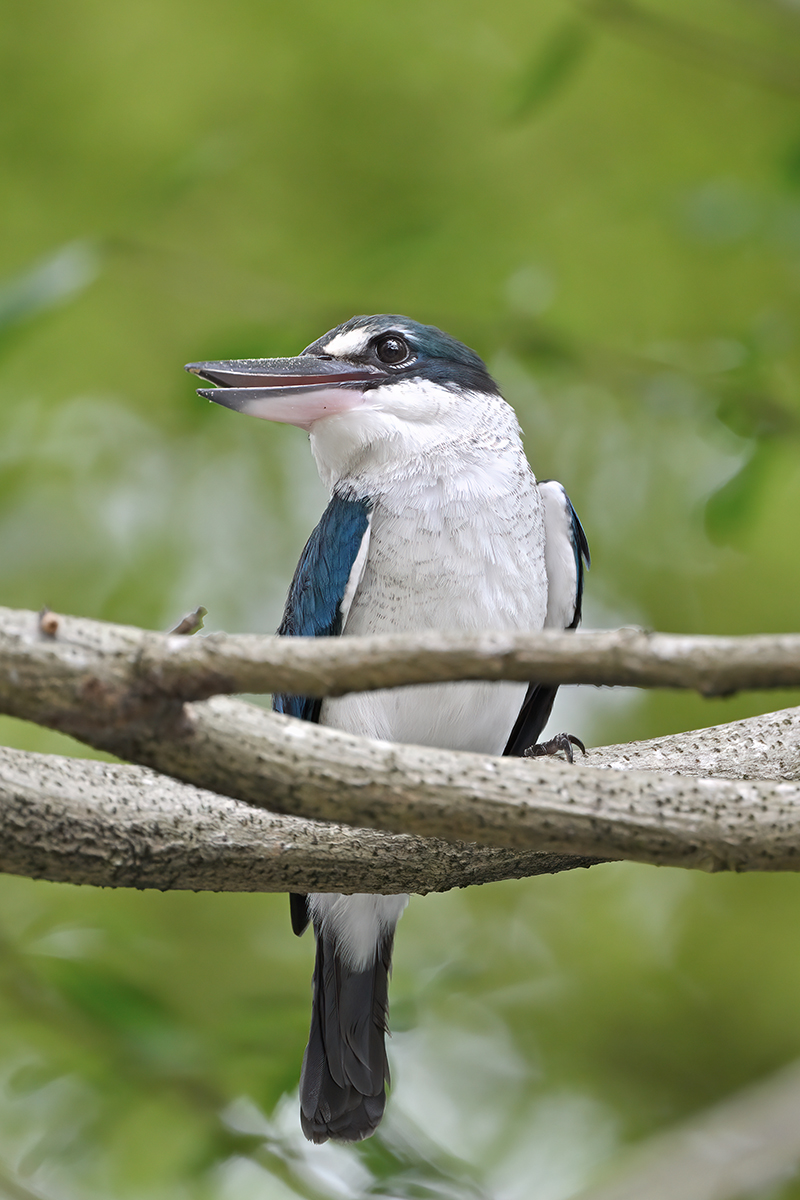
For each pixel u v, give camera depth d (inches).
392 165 449.4
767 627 472.1
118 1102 349.4
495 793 172.7
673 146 450.3
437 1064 436.5
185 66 452.4
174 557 468.1
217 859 226.4
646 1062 455.5
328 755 169.8
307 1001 345.1
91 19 451.5
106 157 446.3
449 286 413.1
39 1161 342.6
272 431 478.3
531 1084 436.8
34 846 216.2
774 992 462.3
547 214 443.5
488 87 450.9
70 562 465.7
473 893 461.1
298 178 449.7
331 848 232.5
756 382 374.0
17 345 353.7
